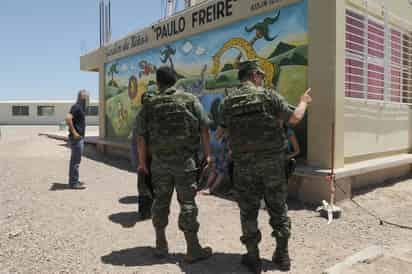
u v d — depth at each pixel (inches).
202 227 168.7
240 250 140.5
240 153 119.0
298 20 224.2
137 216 186.4
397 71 281.3
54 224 171.3
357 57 228.7
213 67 292.4
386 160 244.8
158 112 126.0
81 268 123.4
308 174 200.8
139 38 394.6
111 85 469.1
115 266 125.2
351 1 222.4
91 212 193.3
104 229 165.3
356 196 215.2
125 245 145.8
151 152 130.3
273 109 116.2
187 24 316.8
